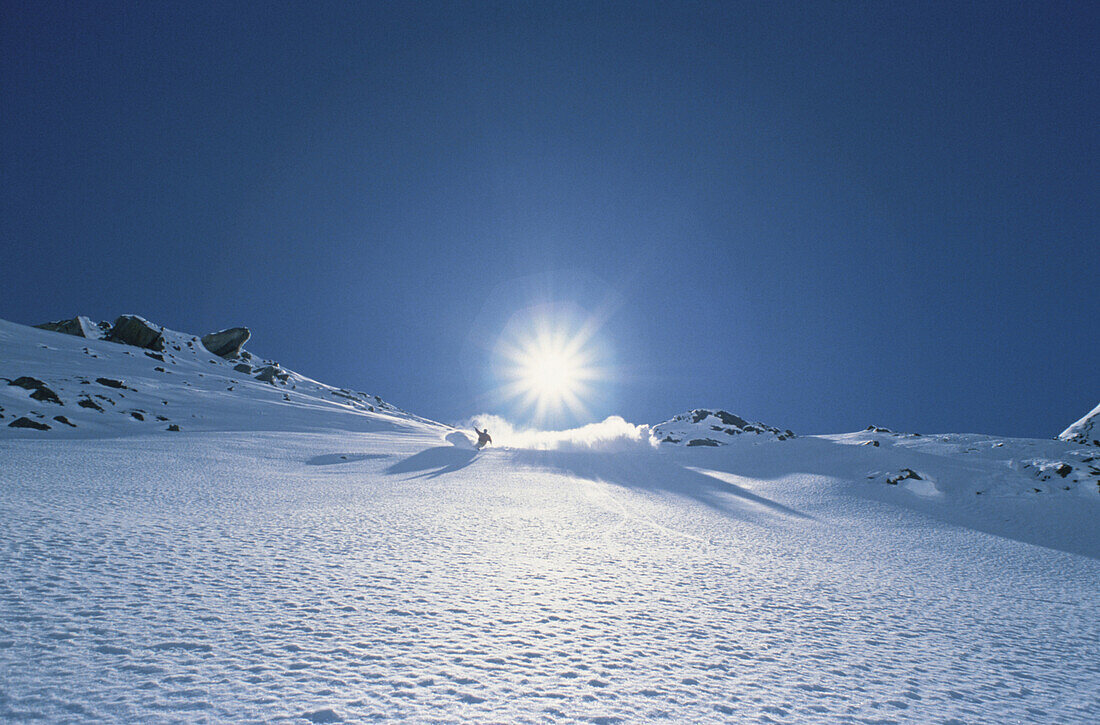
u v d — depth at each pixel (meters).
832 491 26.91
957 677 5.12
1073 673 5.62
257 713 3.18
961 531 19.97
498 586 6.80
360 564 7.45
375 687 3.68
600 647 4.91
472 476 23.42
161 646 4.10
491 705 3.54
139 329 79.81
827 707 4.05
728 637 5.60
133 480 15.55
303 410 61.06
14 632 4.09
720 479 30.12
